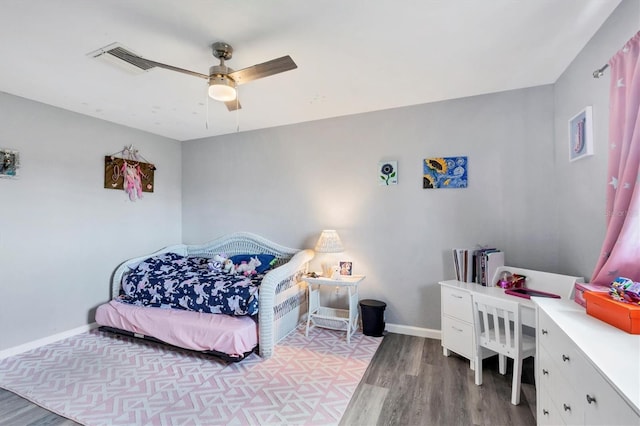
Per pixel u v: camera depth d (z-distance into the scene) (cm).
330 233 321
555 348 140
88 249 331
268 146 387
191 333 260
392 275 321
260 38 192
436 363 250
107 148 353
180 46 200
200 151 435
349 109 324
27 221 284
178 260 381
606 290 152
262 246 387
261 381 224
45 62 220
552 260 262
